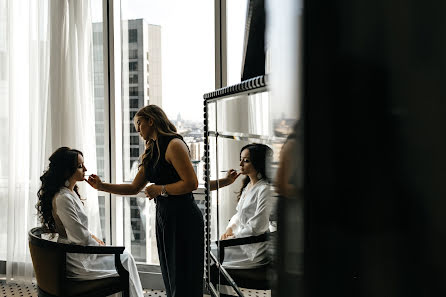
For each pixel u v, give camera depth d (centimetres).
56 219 276
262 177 79
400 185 19
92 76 371
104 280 268
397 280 20
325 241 22
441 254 19
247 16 116
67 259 263
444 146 18
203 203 365
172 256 268
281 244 25
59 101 359
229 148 114
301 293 23
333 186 21
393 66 19
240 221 101
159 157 272
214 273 138
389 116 19
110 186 301
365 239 21
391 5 19
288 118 23
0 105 388
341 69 20
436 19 18
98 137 384
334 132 21
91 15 372
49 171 278
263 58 108
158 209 276
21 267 385
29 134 376
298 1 22
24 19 376
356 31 20
